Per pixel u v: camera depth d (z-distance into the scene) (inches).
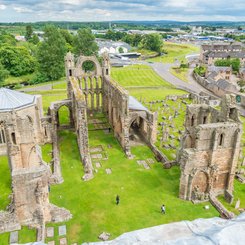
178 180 1713.8
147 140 2192.4
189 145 1788.9
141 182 1683.1
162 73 5305.1
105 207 1448.1
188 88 4222.4
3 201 1487.5
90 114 2812.5
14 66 4857.3
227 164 1524.4
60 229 1284.4
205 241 346.9
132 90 3978.8
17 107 1957.4
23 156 1553.9
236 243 342.0
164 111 3043.8
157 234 421.1
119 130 2186.3
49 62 4672.7
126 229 1295.5
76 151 2057.1
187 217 1381.6
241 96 3454.7
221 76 4655.5
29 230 1254.9
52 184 1631.4
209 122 1784.0
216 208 1445.6
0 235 1221.1
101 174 1759.4
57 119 2423.7
